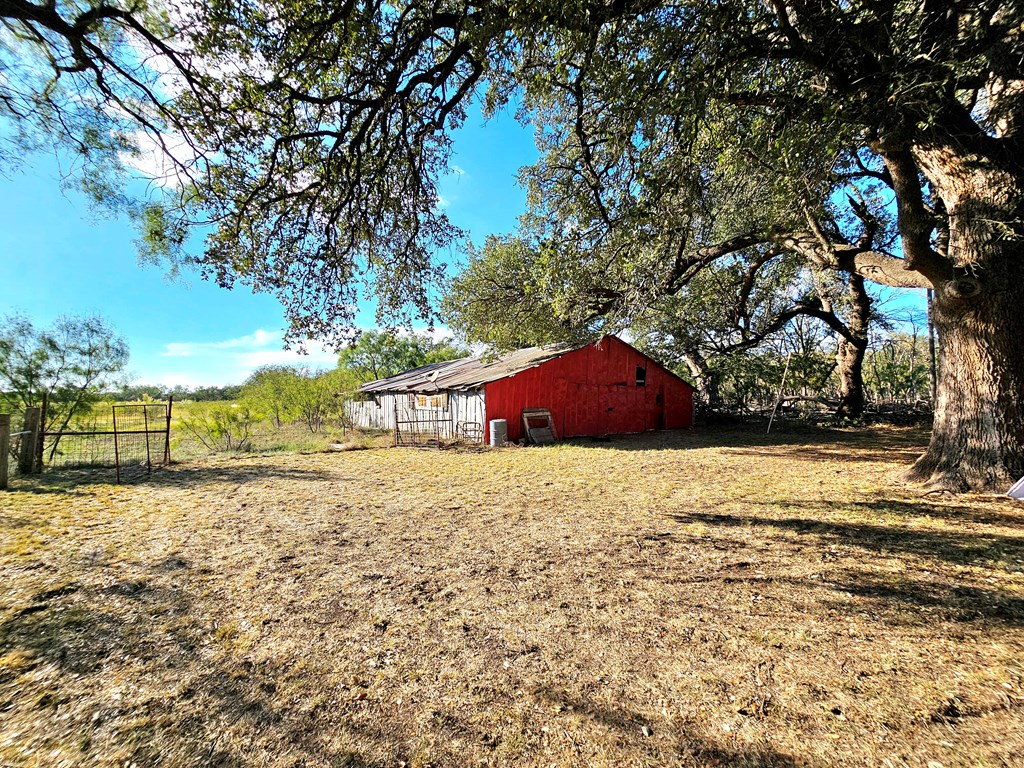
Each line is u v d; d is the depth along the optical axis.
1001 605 3.03
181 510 5.93
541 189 6.61
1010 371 5.77
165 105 4.77
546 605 3.18
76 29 3.97
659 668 2.43
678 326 18.89
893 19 3.42
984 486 5.83
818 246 8.71
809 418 18.89
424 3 4.45
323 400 18.52
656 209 5.31
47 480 7.96
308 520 5.43
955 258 6.02
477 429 14.32
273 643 2.71
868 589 3.33
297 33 4.24
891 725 1.97
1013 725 1.94
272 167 5.26
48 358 9.51
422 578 3.69
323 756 1.84
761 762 1.78
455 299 15.38
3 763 1.77
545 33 3.78
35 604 3.22
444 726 2.01
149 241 5.21
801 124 3.74
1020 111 5.31
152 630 2.87
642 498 6.46
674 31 3.37
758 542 4.45
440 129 5.42
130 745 1.88
